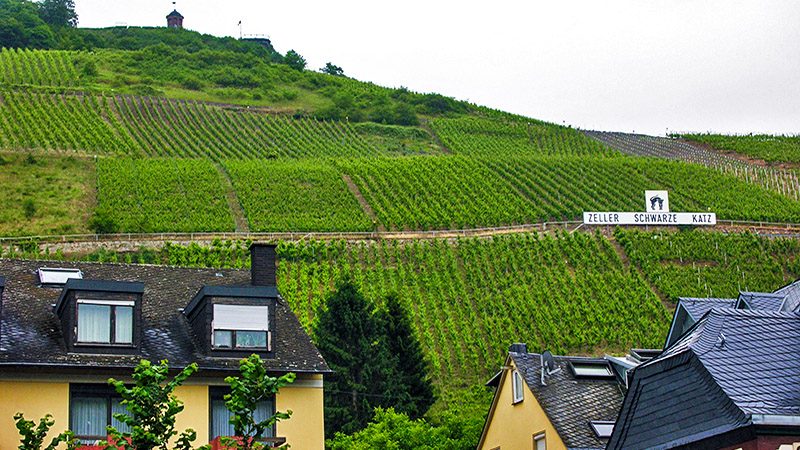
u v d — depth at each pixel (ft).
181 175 429.79
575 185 452.76
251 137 558.56
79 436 104.99
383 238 371.15
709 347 86.48
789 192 488.02
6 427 102.99
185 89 649.20
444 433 146.82
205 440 109.50
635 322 306.76
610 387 130.93
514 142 599.16
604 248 362.74
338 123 606.14
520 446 131.95
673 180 464.24
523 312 305.12
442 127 615.98
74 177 424.46
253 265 130.93
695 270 350.43
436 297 317.22
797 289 107.55
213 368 111.45
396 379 205.05
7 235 351.67
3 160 429.38
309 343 120.57
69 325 109.19
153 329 116.47
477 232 385.09
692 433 82.79
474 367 269.44
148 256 329.52
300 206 408.67
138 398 83.25
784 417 77.46
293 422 113.70
